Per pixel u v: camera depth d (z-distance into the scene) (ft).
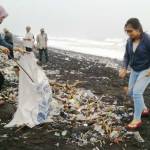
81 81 31.17
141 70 16.98
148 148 15.24
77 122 17.72
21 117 16.90
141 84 16.88
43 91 17.25
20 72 17.15
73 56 73.82
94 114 18.79
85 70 41.86
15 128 16.66
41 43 49.01
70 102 20.31
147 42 16.60
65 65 47.29
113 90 27.40
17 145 15.03
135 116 17.19
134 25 16.52
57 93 22.04
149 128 17.28
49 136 16.02
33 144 15.21
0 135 15.94
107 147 15.21
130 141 15.83
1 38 18.24
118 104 21.65
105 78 34.76
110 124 17.35
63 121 17.71
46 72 37.70
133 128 16.99
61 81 31.24
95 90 26.89
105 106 20.65
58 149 14.83
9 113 18.78
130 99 23.12
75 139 15.83
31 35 40.93
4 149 14.65
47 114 17.35
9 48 18.31
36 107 17.04
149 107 21.47
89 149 14.96
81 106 20.04
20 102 17.08
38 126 16.89
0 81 18.90
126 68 17.54
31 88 17.06
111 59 74.54
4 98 21.38
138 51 16.74
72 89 23.04
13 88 24.39
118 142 15.65
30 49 18.54
